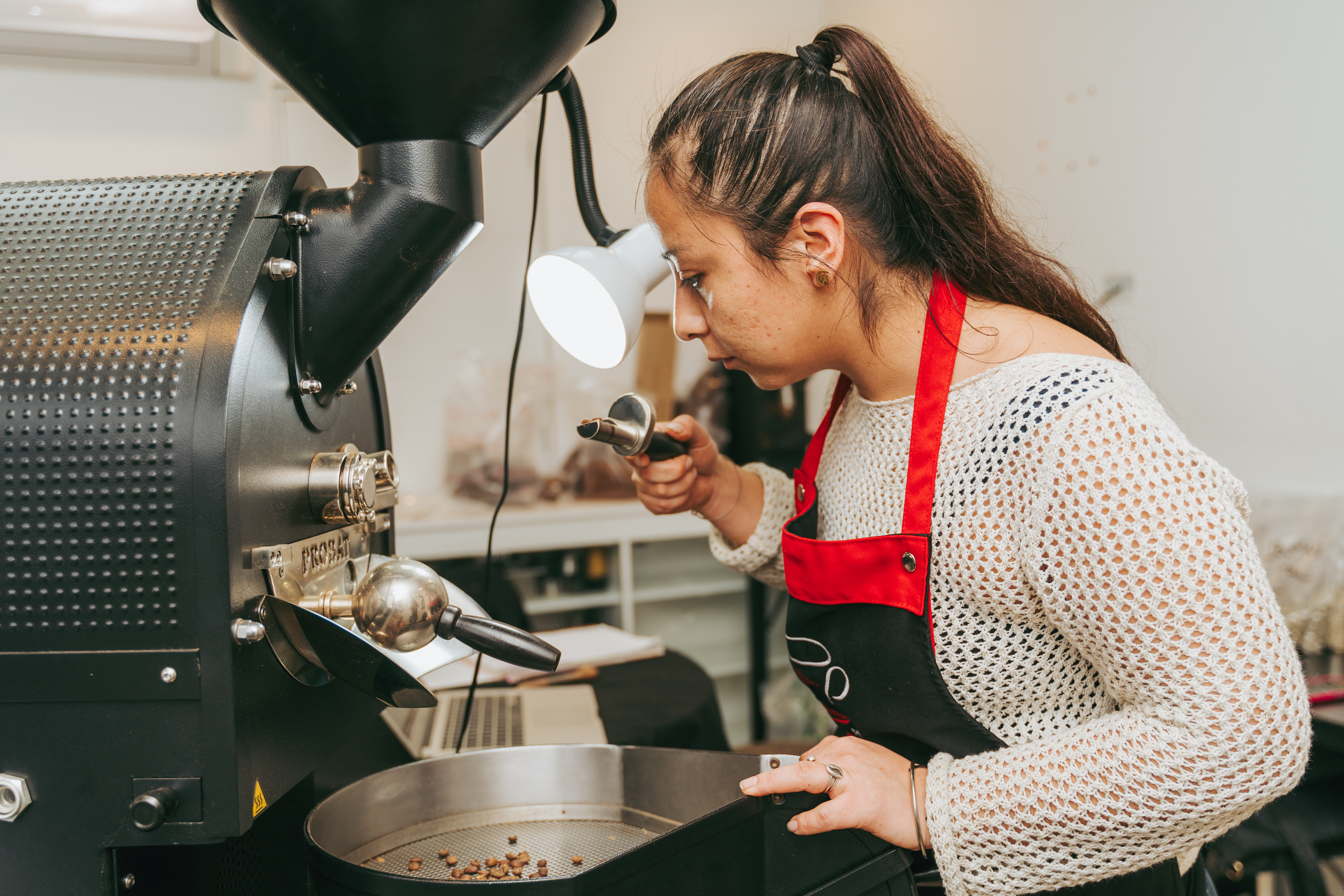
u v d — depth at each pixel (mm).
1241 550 649
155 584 603
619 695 1675
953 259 812
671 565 3662
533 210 992
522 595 3342
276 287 686
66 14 2553
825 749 753
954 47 3375
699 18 3635
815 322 812
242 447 623
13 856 626
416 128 706
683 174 786
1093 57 2779
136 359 617
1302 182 2193
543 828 859
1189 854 877
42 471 603
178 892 708
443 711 1524
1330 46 2117
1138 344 2688
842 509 941
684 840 663
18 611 610
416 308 3400
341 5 632
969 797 697
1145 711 669
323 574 759
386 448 959
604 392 3570
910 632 809
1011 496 728
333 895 666
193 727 610
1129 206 2684
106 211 719
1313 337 2180
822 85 810
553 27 701
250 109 2959
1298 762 638
